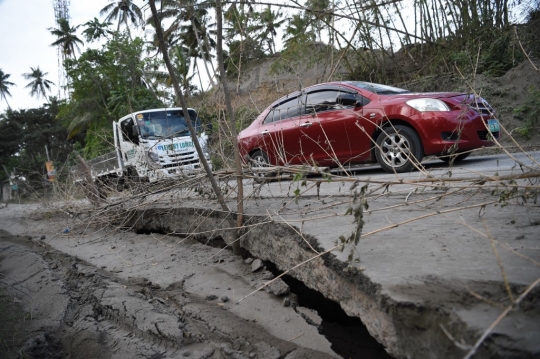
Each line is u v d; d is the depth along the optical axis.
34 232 7.61
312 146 8.16
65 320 3.41
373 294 2.02
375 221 3.28
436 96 7.20
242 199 3.97
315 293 3.26
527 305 1.55
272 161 8.70
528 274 1.83
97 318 3.34
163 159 6.40
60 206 7.86
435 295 1.76
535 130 10.77
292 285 3.47
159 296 3.58
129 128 11.97
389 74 16.14
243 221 3.99
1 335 3.24
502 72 13.04
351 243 2.70
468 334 1.48
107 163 13.32
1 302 3.98
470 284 1.81
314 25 12.90
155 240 5.42
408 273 2.05
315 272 2.82
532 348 1.34
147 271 4.23
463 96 7.24
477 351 1.43
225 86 3.81
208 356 2.56
